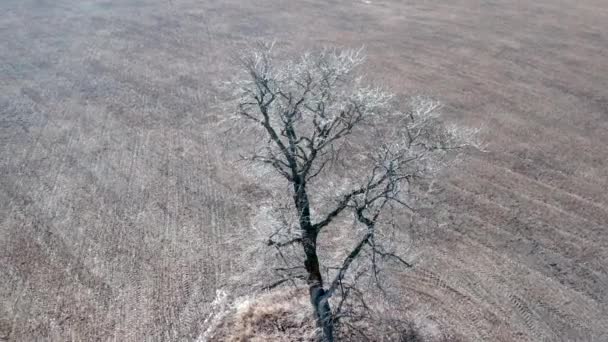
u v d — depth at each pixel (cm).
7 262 1895
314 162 1725
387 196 1335
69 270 1859
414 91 2969
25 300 1748
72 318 1686
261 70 1483
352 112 1486
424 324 1636
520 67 3269
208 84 3062
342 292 1422
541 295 1742
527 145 2511
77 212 2128
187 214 2102
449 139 1585
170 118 2742
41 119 2756
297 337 1576
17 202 2188
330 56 2020
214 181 2283
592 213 2088
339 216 1917
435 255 1894
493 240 1961
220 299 1736
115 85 3083
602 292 1753
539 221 2050
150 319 1680
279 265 1534
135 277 1827
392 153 1404
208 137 2578
